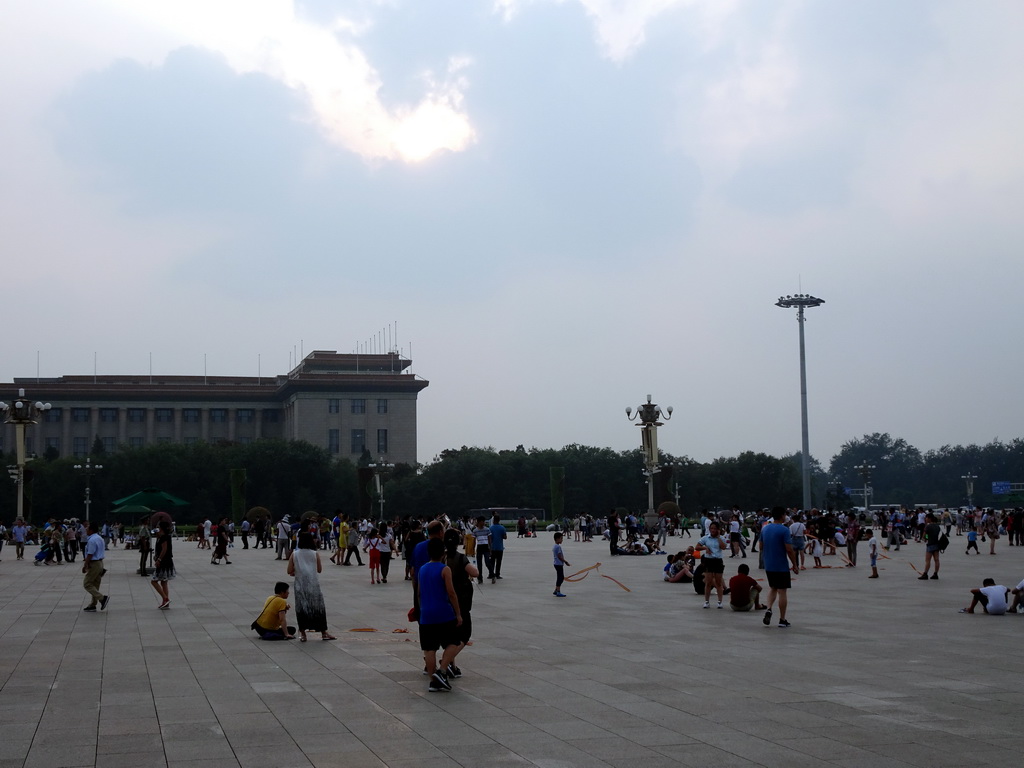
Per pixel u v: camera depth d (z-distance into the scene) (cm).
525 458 14188
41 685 1239
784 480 14612
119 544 7181
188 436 17225
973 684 1208
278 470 13612
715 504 14462
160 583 2253
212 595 2648
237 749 903
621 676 1279
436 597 1205
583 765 845
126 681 1266
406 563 3102
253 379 18212
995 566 3616
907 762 850
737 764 847
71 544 4453
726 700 1116
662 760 860
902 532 5469
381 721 1017
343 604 2366
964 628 1773
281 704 1108
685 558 2984
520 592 2661
